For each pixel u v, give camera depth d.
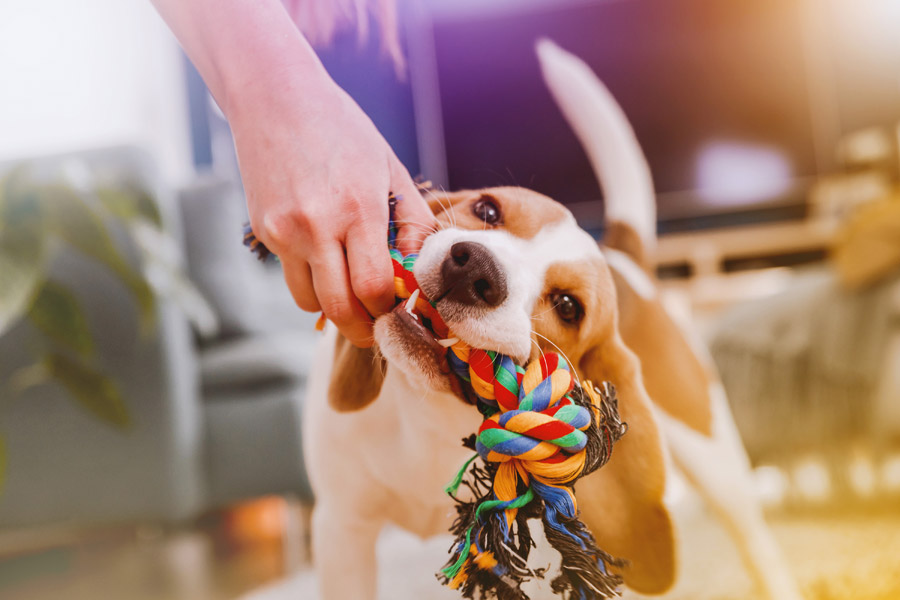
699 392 0.97
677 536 0.73
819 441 1.51
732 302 2.47
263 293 1.70
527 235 0.69
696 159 3.14
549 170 2.92
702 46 3.10
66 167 1.30
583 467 0.47
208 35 0.59
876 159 2.58
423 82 2.92
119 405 1.33
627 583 0.70
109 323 1.36
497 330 0.56
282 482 1.43
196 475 1.41
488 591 0.48
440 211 0.72
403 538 1.09
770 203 3.12
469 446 0.52
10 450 1.40
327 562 0.78
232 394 1.46
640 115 3.14
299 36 0.59
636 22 3.10
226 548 1.42
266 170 0.55
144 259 1.36
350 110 0.58
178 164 3.07
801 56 3.09
